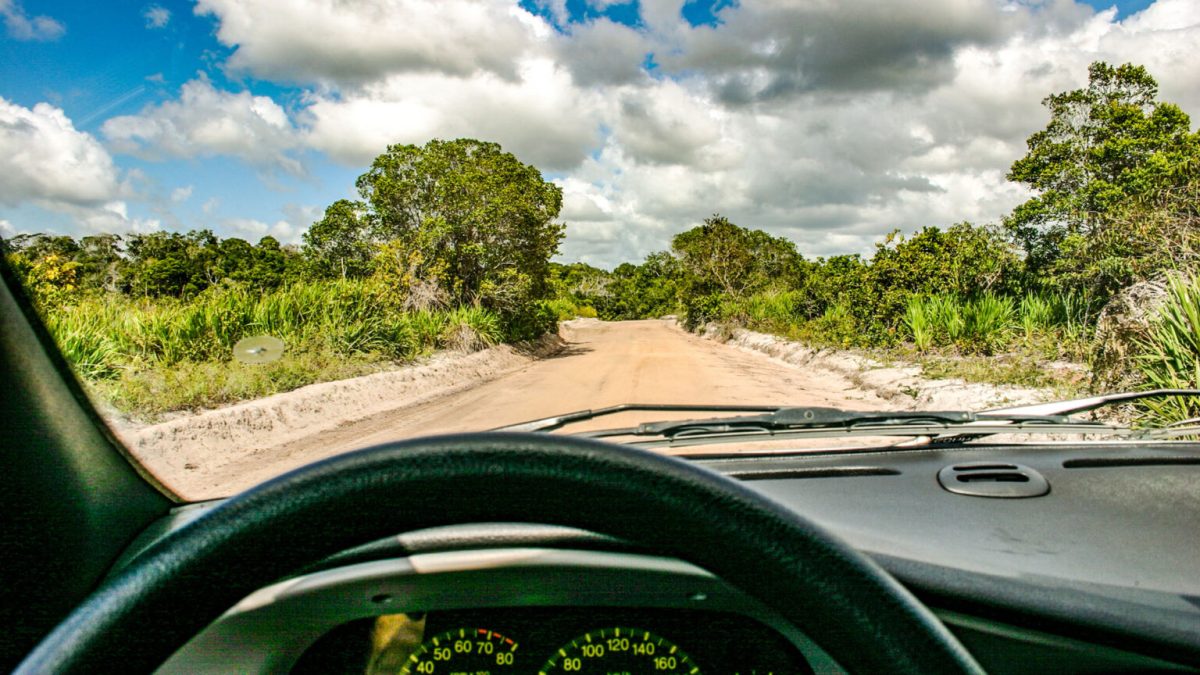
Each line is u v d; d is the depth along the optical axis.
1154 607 1.01
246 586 0.57
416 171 21.53
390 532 0.57
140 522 0.97
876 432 2.09
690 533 0.56
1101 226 11.59
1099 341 7.78
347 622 0.86
